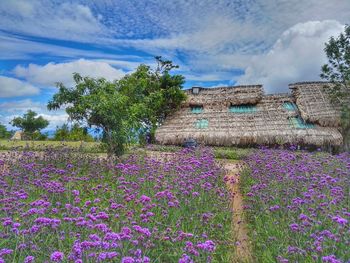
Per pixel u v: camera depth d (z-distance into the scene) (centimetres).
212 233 777
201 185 1025
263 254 697
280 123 3189
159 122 3681
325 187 985
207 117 3522
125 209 785
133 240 607
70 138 3272
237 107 3566
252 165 1518
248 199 1057
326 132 2961
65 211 807
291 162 1430
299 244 684
